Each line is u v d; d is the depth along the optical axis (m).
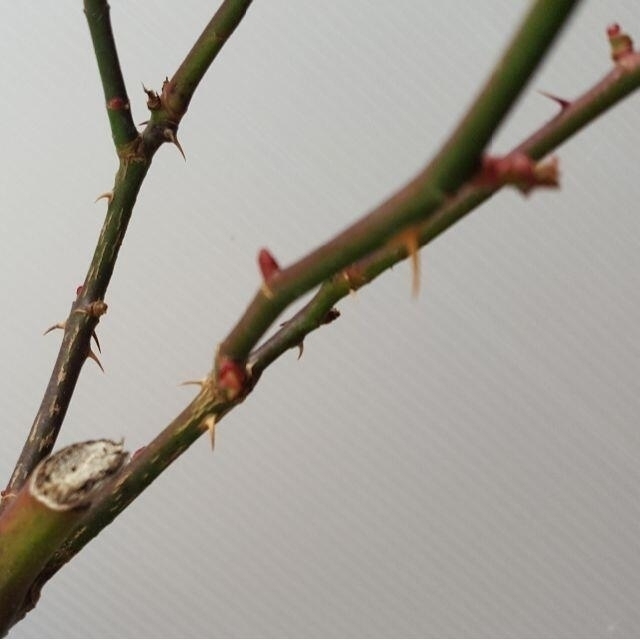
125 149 0.37
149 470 0.34
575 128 0.31
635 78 0.31
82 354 0.37
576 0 0.27
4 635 0.34
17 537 0.32
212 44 0.36
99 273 0.37
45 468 0.32
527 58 0.27
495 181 0.28
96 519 0.34
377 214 0.29
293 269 0.30
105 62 0.36
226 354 0.33
